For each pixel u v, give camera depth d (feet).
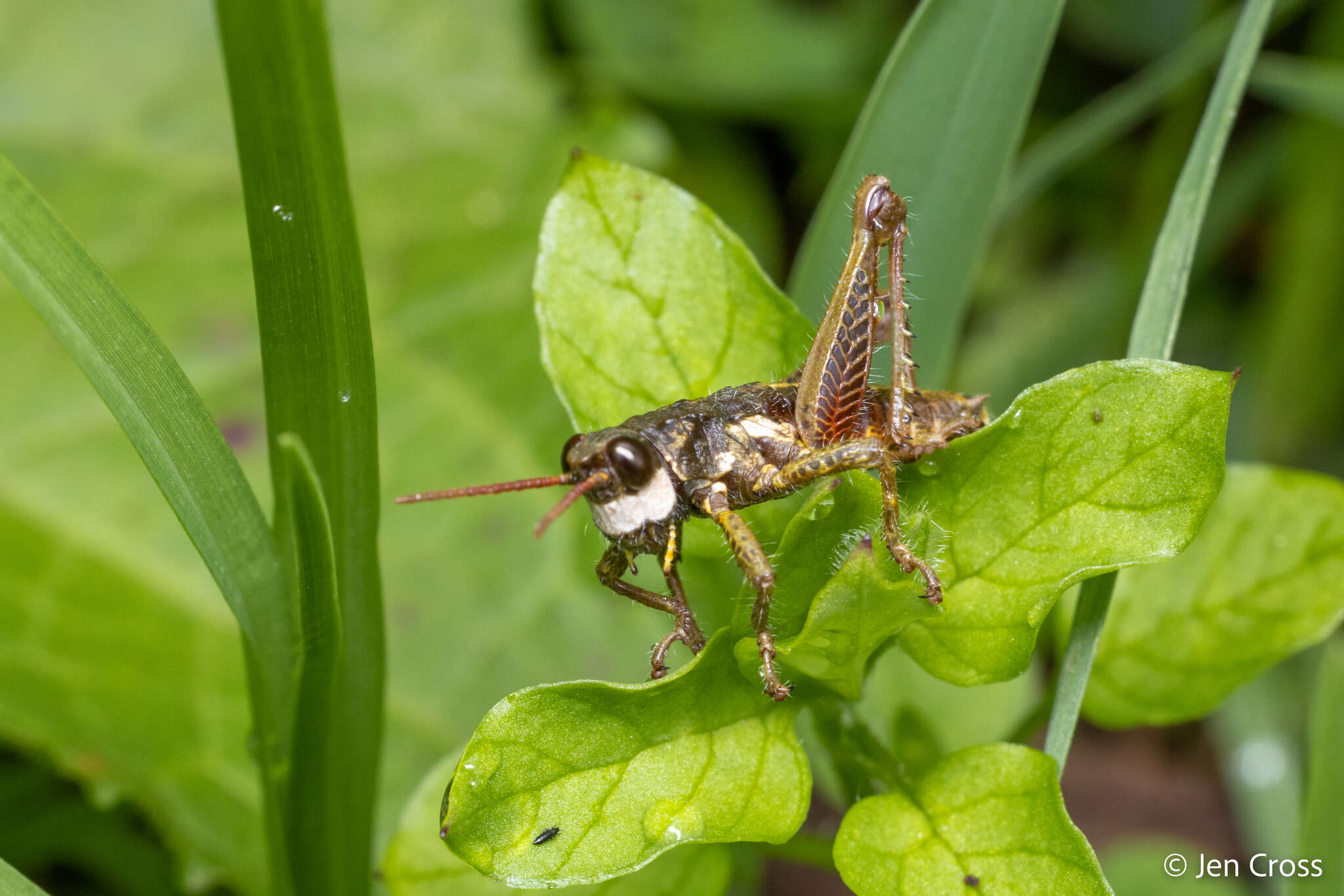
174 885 0.64
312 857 0.57
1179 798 0.74
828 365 0.57
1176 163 0.80
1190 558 0.57
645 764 0.54
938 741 0.58
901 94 0.58
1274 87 0.64
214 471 0.55
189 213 0.82
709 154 0.90
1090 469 0.54
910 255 0.59
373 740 0.57
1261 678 0.68
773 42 0.90
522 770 0.53
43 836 0.64
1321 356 0.78
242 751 0.64
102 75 0.88
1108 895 0.53
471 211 0.84
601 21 0.91
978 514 0.55
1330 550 0.57
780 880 0.72
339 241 0.54
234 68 0.53
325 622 0.55
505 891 0.55
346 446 0.55
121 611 0.65
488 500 0.70
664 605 0.56
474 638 0.66
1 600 0.65
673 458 0.56
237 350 0.74
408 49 0.93
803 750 0.54
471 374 0.75
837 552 0.54
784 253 0.91
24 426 0.69
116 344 0.54
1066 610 0.57
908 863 0.54
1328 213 0.76
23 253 0.53
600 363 0.56
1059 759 0.55
